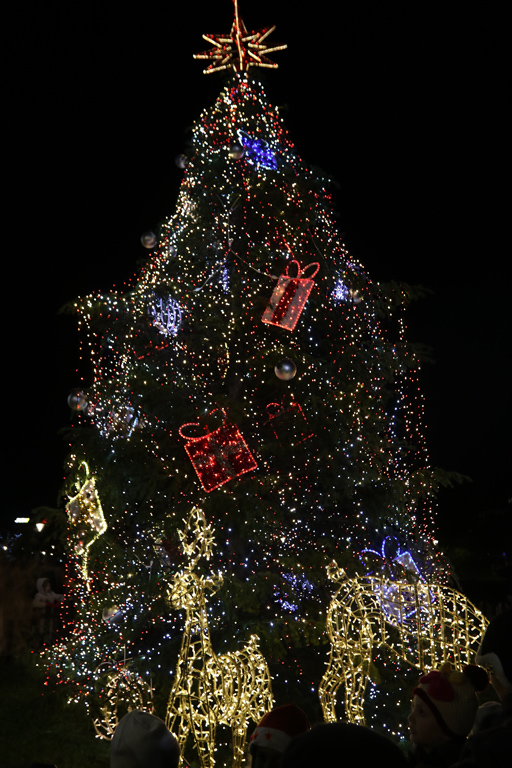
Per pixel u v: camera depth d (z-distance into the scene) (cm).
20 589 848
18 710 787
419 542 853
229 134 843
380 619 616
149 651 789
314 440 796
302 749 153
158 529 794
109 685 749
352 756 149
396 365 855
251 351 835
